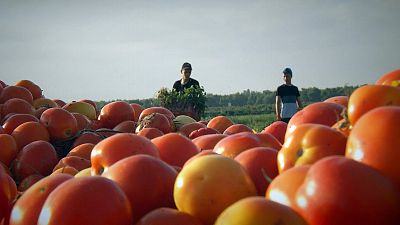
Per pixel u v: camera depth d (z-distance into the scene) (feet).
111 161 7.66
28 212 6.51
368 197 4.91
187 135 13.73
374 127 5.43
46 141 13.33
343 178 5.01
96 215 5.62
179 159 8.42
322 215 4.98
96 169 7.91
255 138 8.21
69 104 17.20
